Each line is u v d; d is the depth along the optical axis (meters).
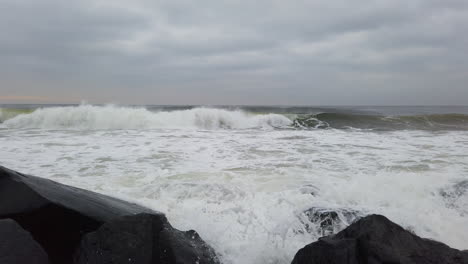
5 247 2.53
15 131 13.34
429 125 17.25
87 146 9.69
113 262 2.74
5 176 3.34
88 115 15.46
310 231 3.85
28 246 2.63
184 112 16.70
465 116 19.19
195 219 4.17
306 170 6.89
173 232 3.14
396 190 5.27
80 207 3.38
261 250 3.43
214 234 3.76
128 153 8.68
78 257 2.84
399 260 2.68
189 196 5.12
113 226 2.91
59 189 3.60
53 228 3.31
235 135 12.74
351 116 18.62
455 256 2.80
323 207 4.27
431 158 8.14
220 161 7.79
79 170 6.78
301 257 2.91
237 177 6.28
